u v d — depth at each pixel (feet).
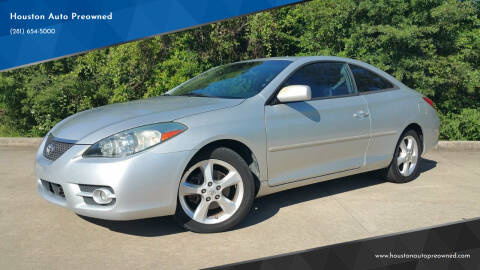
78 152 10.64
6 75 27.78
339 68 15.05
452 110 28.86
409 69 27.17
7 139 25.00
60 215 12.96
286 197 14.93
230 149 11.55
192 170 11.12
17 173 18.38
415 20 26.89
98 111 12.69
